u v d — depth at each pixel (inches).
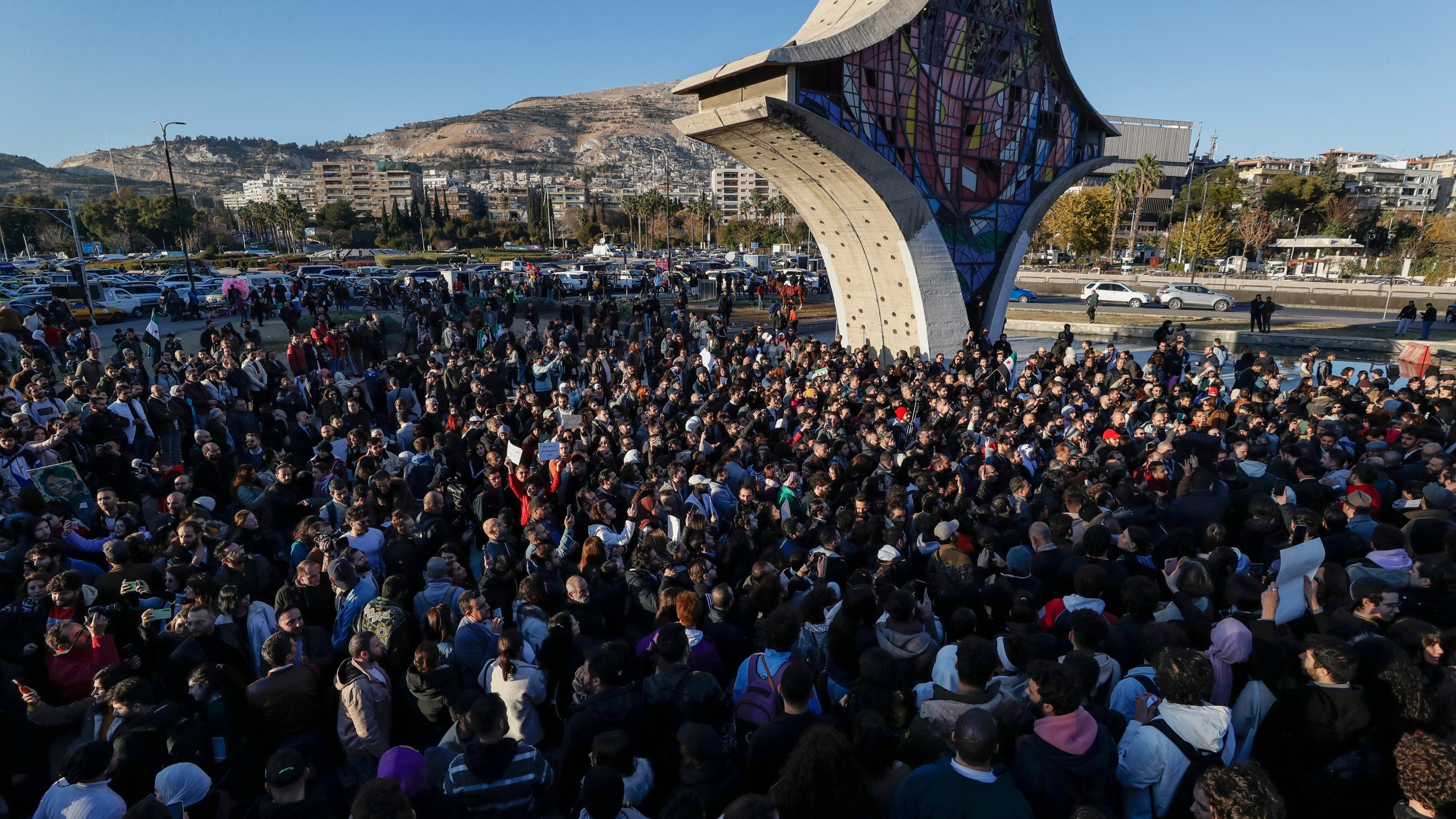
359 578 233.5
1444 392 490.3
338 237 5438.0
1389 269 2632.9
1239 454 356.8
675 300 1665.8
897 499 287.6
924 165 780.6
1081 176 927.0
